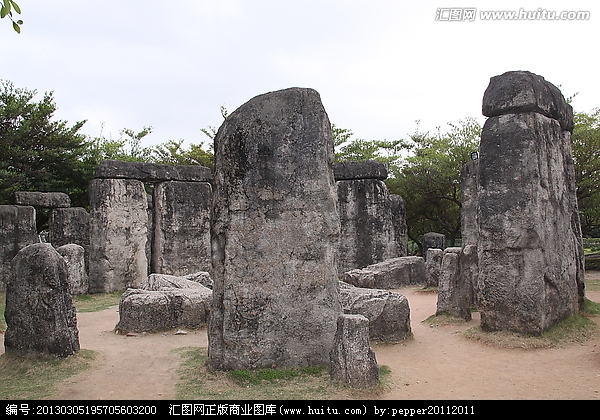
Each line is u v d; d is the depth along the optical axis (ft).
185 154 86.74
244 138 20.20
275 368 19.12
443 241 65.00
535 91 25.11
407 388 17.89
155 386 18.29
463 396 17.15
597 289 40.52
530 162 24.68
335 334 18.35
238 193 20.01
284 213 19.88
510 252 24.91
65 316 21.16
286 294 19.58
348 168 51.98
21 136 60.64
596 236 84.89
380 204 51.31
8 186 58.29
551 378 19.03
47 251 21.09
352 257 51.24
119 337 26.99
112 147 85.40
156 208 51.29
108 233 47.06
